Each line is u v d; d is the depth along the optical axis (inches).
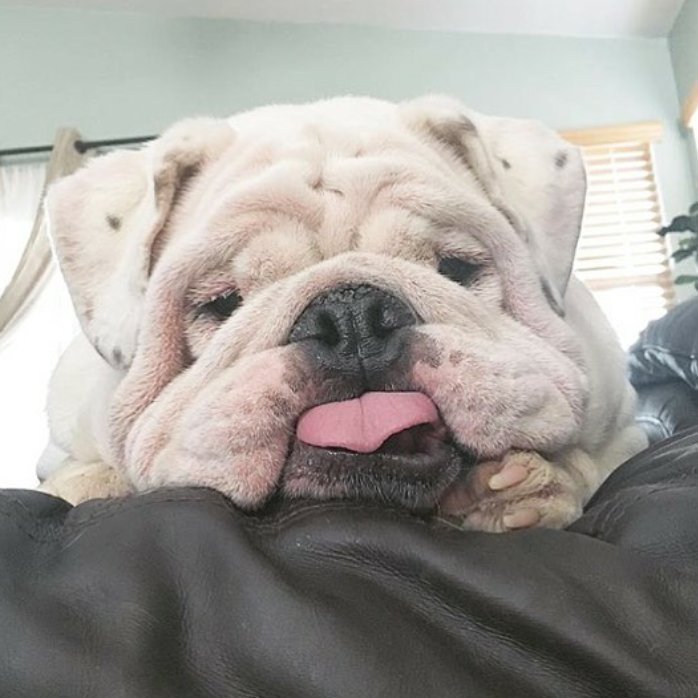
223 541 8.9
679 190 59.6
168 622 8.3
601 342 15.7
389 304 12.2
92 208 14.6
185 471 11.6
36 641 8.1
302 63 63.2
